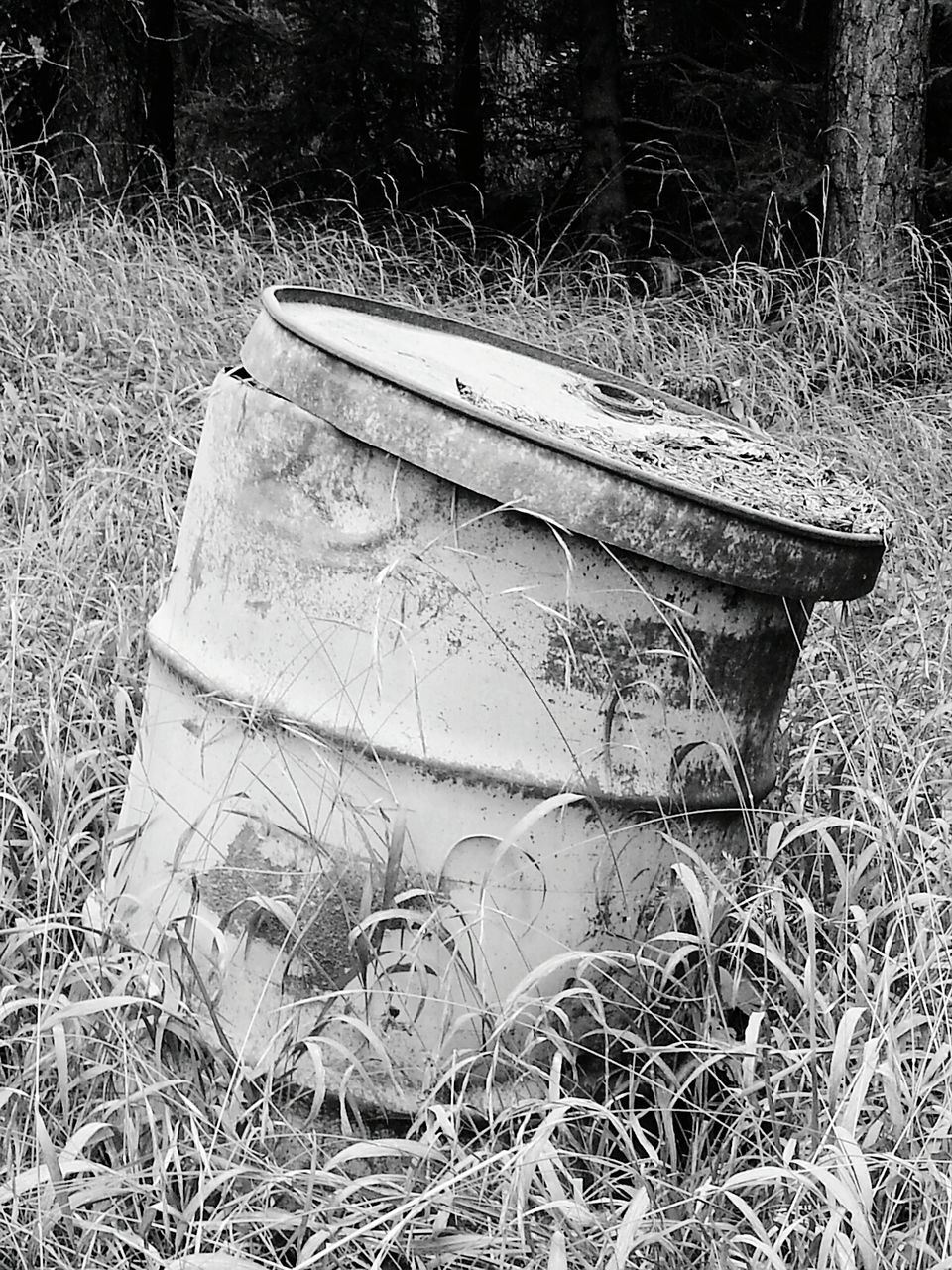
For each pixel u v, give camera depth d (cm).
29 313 568
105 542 371
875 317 700
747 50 983
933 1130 186
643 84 1012
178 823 227
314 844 209
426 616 207
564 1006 215
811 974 202
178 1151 196
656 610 210
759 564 208
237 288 675
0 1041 203
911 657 337
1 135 906
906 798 274
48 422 469
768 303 741
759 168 906
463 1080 211
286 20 1035
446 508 203
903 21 758
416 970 209
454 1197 186
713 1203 186
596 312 733
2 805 259
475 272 774
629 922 220
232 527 222
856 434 554
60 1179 176
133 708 289
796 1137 192
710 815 228
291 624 216
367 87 1027
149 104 949
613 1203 191
